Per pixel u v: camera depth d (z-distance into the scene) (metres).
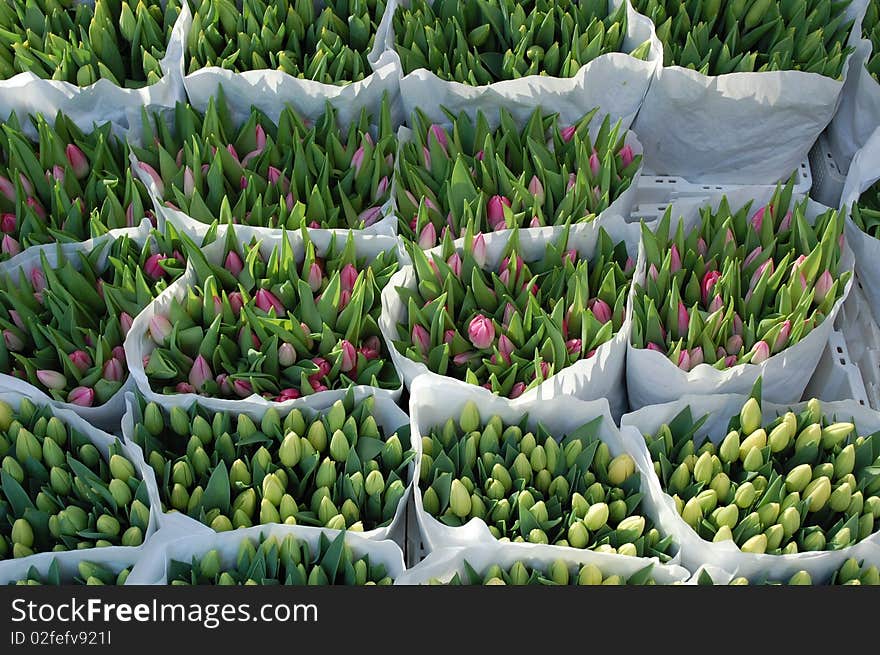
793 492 1.39
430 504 1.42
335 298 1.54
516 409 1.50
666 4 1.92
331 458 1.46
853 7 1.94
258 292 1.57
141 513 1.38
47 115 1.80
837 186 2.00
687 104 1.84
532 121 1.77
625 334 1.54
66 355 1.49
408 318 1.61
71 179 1.69
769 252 1.61
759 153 1.92
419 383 1.47
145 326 1.52
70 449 1.48
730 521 1.39
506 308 1.57
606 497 1.43
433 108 1.84
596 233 1.66
